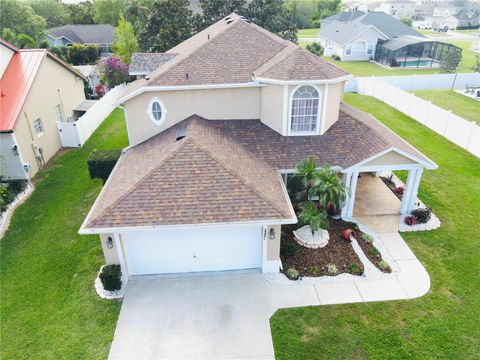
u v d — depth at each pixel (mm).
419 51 59094
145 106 19578
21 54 27125
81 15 89938
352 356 12109
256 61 20328
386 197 20984
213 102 19625
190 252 15344
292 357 12094
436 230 18297
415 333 12875
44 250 17453
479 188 21859
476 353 12203
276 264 15469
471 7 126750
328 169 16906
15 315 14031
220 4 44219
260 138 19266
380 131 19812
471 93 41688
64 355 12406
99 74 46406
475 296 14406
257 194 14531
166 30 42469
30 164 23953
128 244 14883
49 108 27359
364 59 66562
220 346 12516
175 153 15922
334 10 124812
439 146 27172
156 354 12320
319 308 13891
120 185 15539
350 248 16906
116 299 14531
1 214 19781
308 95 18406
